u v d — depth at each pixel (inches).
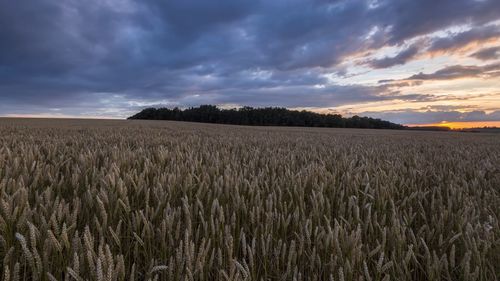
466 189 183.9
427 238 113.7
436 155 426.6
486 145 768.9
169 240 97.1
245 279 73.4
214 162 237.1
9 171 163.9
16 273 70.1
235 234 115.6
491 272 95.0
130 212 128.7
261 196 153.1
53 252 83.6
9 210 94.5
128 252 99.5
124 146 394.9
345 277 83.6
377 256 106.3
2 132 658.2
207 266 83.9
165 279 84.0
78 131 806.5
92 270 70.9
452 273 98.7
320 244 98.5
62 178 153.9
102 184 138.9
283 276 84.7
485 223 107.1
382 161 317.7
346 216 136.8
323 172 197.6
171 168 201.2
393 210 125.9
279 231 119.9
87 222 107.7
